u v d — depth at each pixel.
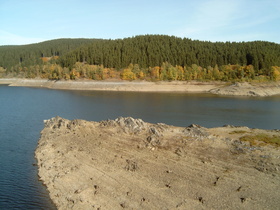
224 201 29.72
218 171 36.22
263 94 146.25
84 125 57.56
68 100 121.38
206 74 195.50
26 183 36.91
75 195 32.59
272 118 78.69
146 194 31.75
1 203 31.73
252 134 50.00
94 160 41.75
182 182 33.94
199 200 30.20
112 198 31.38
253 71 182.88
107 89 175.00
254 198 29.98
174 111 90.88
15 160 45.34
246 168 36.69
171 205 29.44
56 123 63.94
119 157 41.94
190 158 40.38
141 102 114.19
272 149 42.25
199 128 53.78
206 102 114.75
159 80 192.00
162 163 39.19
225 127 56.44
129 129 53.03
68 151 45.97
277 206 28.45
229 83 181.50
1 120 76.19
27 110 93.94
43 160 43.88
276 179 33.66
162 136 48.81
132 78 194.25
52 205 31.53
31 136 59.72
